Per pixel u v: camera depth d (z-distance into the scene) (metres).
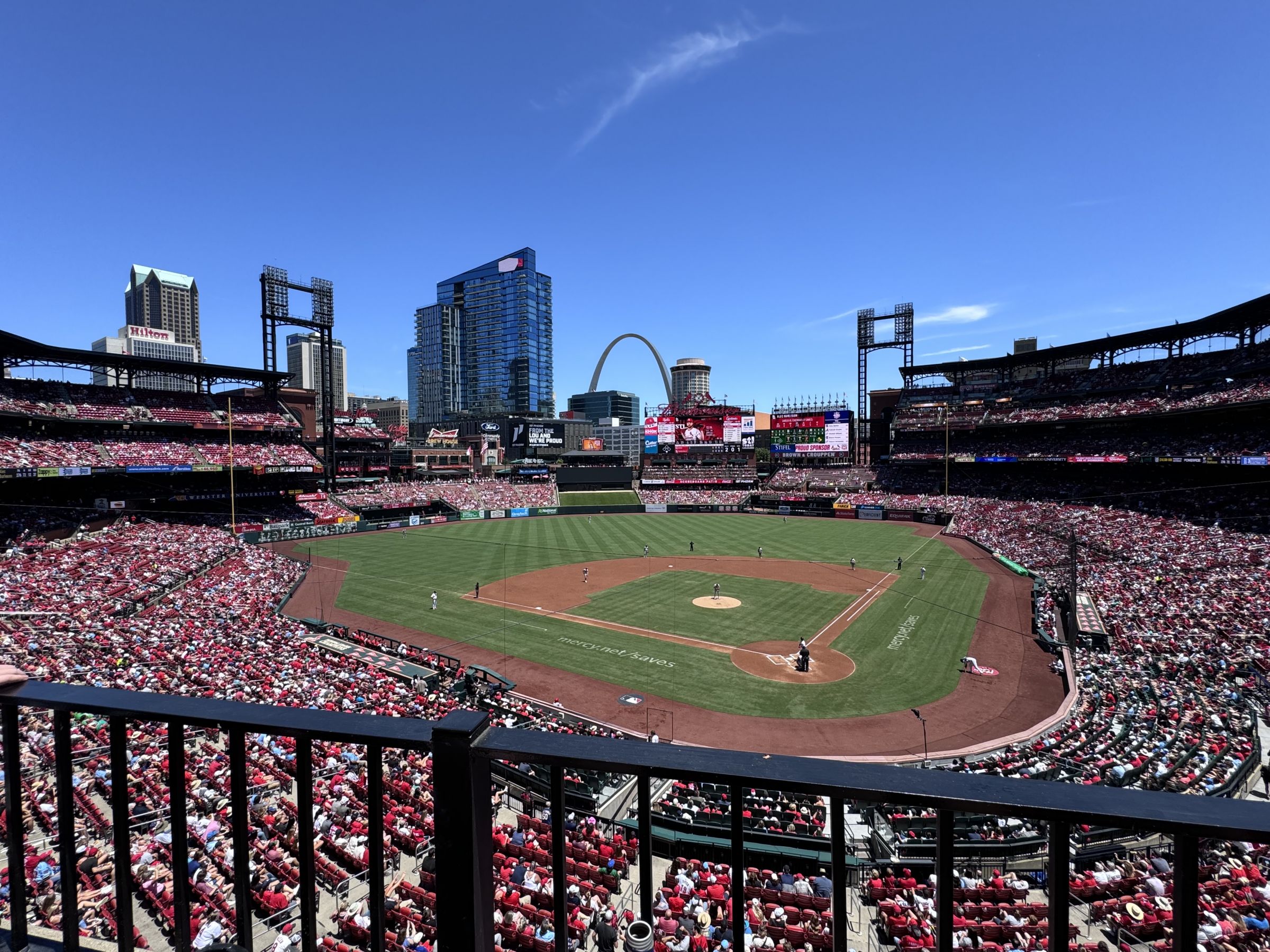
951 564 63.81
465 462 130.12
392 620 44.84
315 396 104.50
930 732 28.34
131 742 21.95
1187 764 21.55
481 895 2.90
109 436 76.50
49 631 34.25
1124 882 14.91
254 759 20.83
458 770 2.85
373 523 89.50
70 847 3.59
